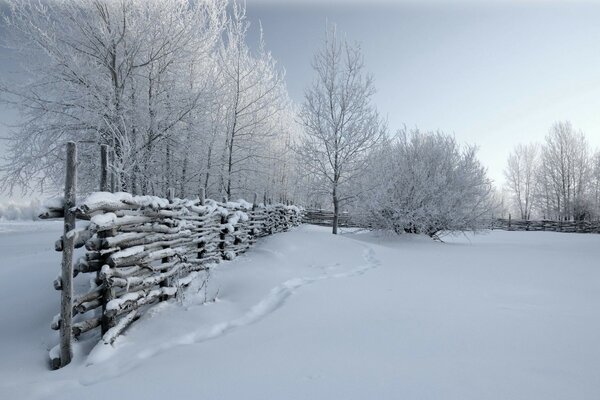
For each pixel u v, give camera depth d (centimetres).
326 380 245
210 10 1289
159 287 489
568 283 611
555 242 1538
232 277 599
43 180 988
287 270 688
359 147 1339
